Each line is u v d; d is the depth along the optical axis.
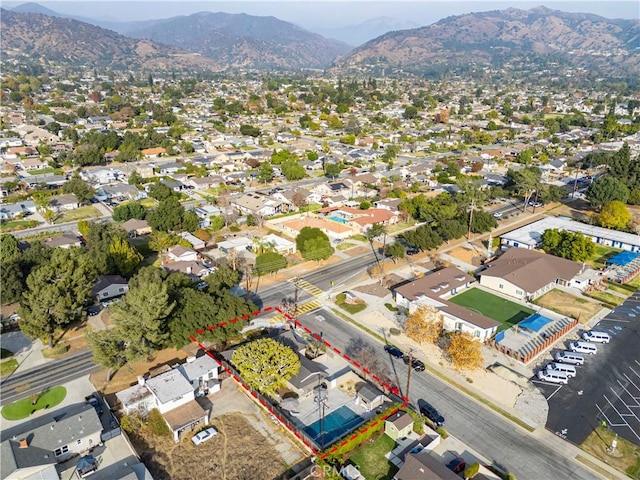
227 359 65.56
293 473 48.97
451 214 119.88
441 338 73.44
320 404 59.16
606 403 59.88
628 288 90.94
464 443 53.19
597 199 133.50
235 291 88.00
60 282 69.31
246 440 53.19
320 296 86.94
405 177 173.62
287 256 104.75
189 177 168.50
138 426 54.28
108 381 62.53
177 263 93.75
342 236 115.31
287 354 61.56
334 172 173.62
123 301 64.00
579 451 52.28
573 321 77.00
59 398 59.25
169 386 57.47
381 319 79.31
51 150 196.75
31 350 69.38
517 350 70.00
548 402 59.91
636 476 49.06
